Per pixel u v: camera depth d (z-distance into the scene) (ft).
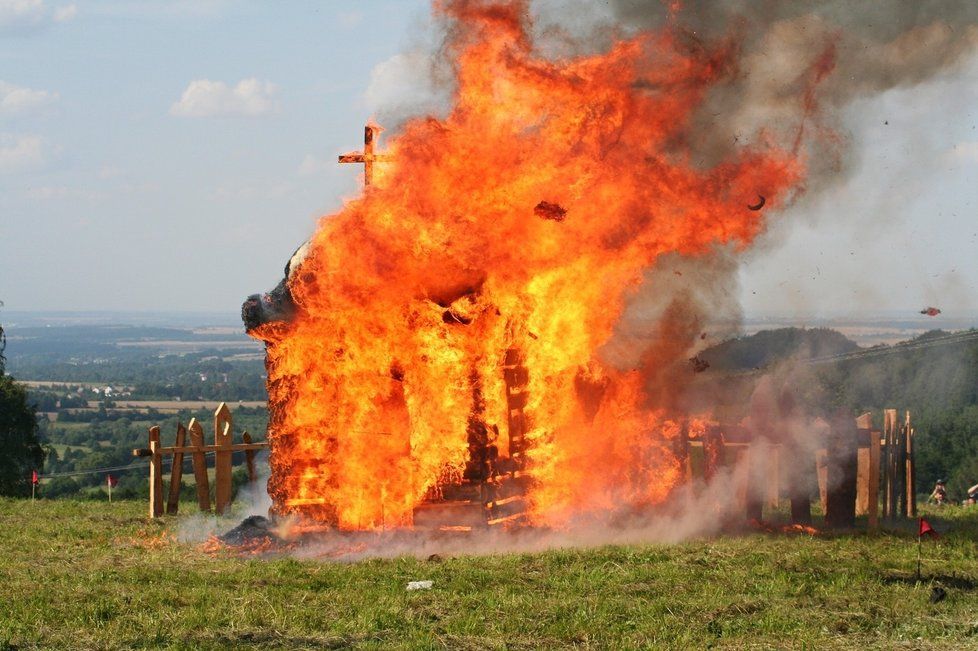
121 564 71.82
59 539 83.20
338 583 64.18
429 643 51.44
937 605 59.77
